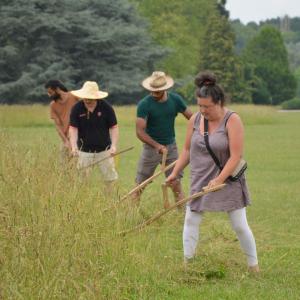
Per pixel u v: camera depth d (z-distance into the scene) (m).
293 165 21.58
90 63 68.69
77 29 67.12
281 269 8.98
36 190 8.45
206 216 12.34
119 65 70.00
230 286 8.18
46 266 7.09
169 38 90.25
